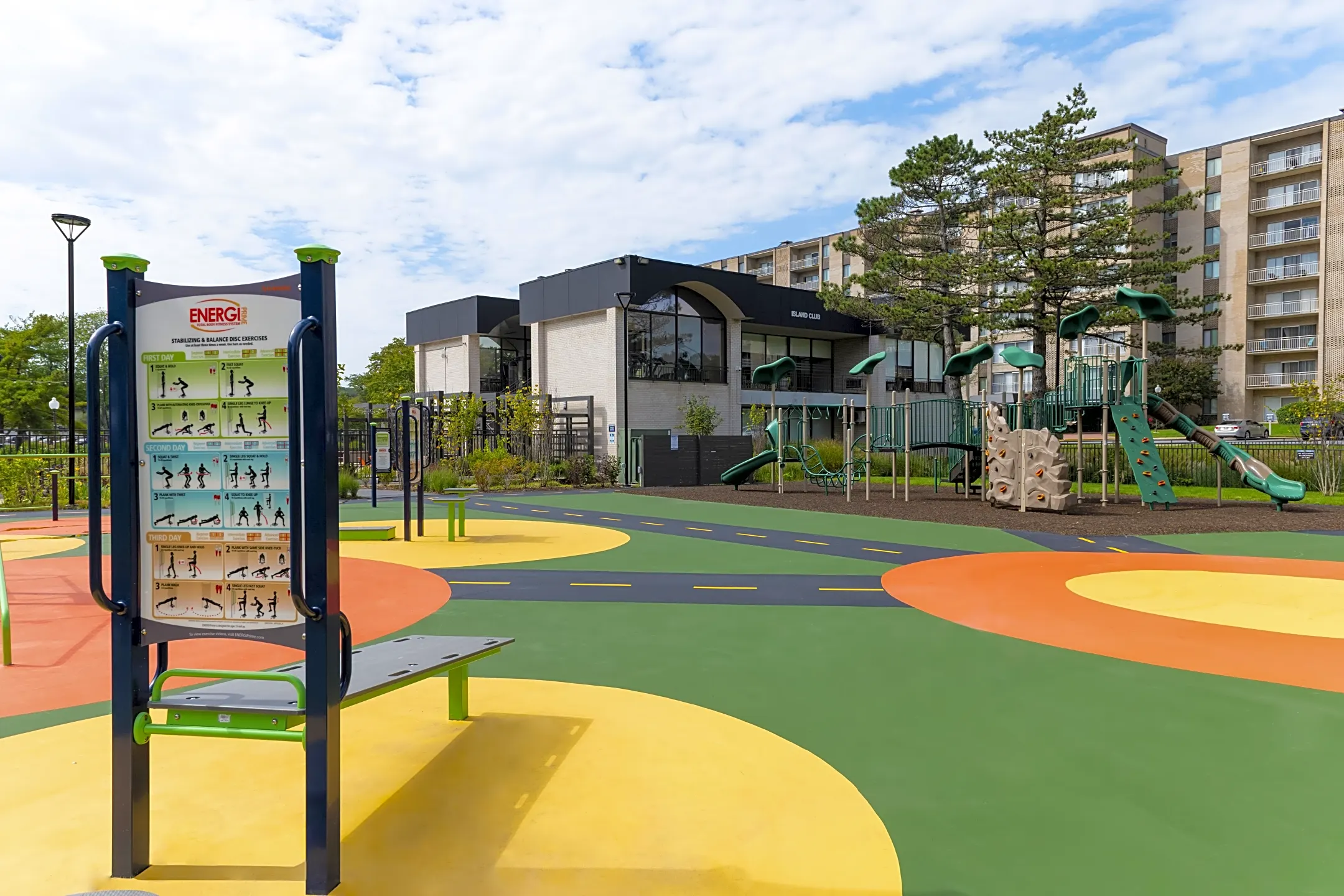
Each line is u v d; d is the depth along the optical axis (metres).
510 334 39.72
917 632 7.20
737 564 11.27
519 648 6.60
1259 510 19.28
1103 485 20.09
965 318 37.38
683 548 12.99
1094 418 21.92
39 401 49.94
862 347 44.03
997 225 35.66
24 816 3.52
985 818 3.58
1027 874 3.10
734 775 4.02
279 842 3.27
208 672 3.06
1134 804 3.74
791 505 21.50
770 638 6.97
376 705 5.07
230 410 3.04
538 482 30.52
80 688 5.48
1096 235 35.00
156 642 3.07
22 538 10.44
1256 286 63.25
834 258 80.31
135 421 3.09
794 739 4.54
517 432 31.67
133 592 3.07
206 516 3.04
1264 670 6.02
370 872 3.04
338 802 2.97
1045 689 5.54
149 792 3.44
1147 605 8.45
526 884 2.96
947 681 5.71
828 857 3.20
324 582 2.90
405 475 13.98
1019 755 4.34
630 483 31.27
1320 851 3.30
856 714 4.98
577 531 15.55
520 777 3.95
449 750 4.30
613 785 3.86
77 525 16.06
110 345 3.07
